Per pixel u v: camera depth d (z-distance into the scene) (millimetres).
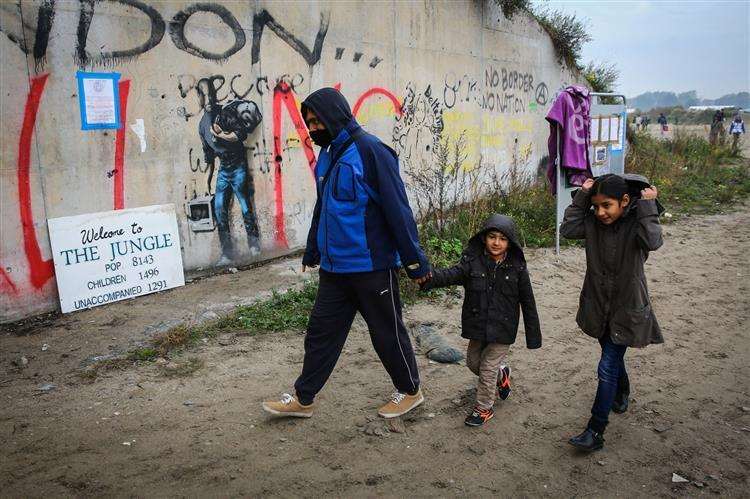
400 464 3322
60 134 5367
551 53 13203
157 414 3805
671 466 3334
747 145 24250
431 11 9422
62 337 4996
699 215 10391
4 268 5176
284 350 4766
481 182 11102
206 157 6527
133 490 3051
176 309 5645
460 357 4648
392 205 3213
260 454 3389
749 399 4098
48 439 3506
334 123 3287
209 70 6426
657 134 27703
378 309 3461
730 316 5664
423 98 9539
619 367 3631
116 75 5680
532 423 3764
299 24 7277
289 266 7113
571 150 7473
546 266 7285
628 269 3295
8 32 4945
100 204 5711
